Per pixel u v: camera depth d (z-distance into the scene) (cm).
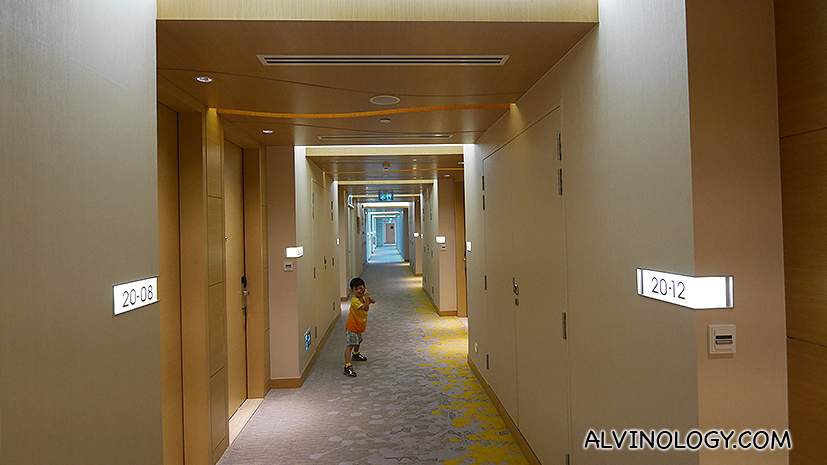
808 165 150
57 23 144
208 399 364
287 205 563
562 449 292
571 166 269
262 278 535
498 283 461
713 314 160
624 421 211
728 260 160
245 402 516
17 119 126
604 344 230
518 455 379
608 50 219
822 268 146
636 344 199
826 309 146
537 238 336
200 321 360
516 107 381
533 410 353
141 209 197
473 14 226
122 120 183
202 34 234
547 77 306
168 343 338
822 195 145
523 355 378
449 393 533
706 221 159
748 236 161
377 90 332
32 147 132
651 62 182
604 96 224
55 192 141
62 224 144
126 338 180
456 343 771
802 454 157
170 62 273
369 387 560
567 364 282
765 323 161
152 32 211
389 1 223
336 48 254
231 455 388
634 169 197
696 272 158
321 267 778
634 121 196
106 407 165
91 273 158
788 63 157
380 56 267
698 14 160
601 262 232
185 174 360
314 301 693
